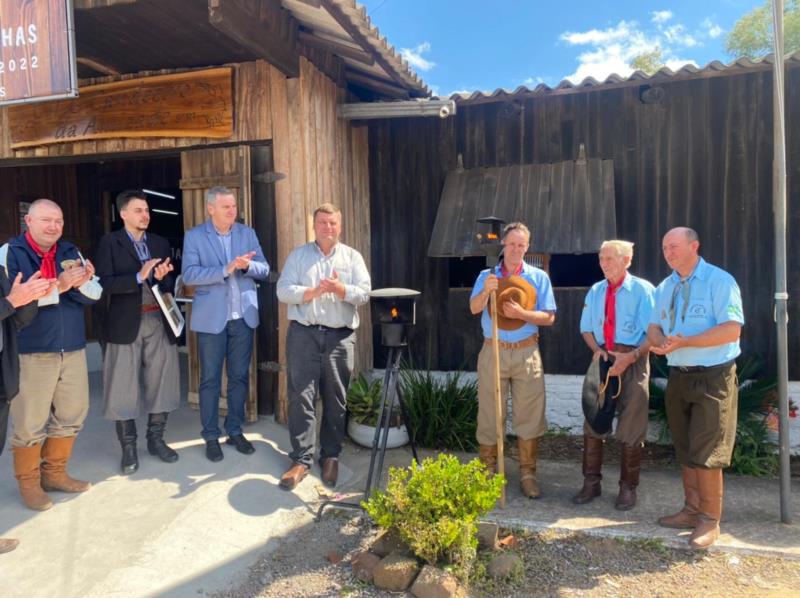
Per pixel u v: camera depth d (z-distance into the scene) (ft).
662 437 15.96
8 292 9.95
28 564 9.78
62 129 16.35
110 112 15.93
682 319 10.83
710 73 15.24
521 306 12.46
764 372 16.02
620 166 17.04
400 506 10.03
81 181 24.22
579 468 14.78
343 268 13.35
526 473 12.93
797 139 15.70
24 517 10.91
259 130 15.33
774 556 10.21
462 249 16.49
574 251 15.74
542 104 17.61
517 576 9.77
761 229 15.99
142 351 12.84
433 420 16.01
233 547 10.64
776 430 15.40
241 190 15.31
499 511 12.04
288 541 11.05
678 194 16.58
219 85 15.24
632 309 11.92
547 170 17.44
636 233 16.93
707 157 16.34
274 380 15.70
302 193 15.26
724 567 9.99
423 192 18.78
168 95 15.56
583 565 10.18
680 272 11.03
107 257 12.36
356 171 18.79
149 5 11.85
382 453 12.51
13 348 10.03
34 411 10.96
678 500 12.57
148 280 12.74
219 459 13.08
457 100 17.39
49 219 10.98
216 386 13.34
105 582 9.46
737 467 14.42
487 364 12.93
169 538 10.60
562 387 17.35
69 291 11.46
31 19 12.22
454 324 18.56
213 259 13.32
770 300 15.96
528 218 16.60
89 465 12.77
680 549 10.51
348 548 10.84
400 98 19.80
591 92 17.17
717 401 10.39
